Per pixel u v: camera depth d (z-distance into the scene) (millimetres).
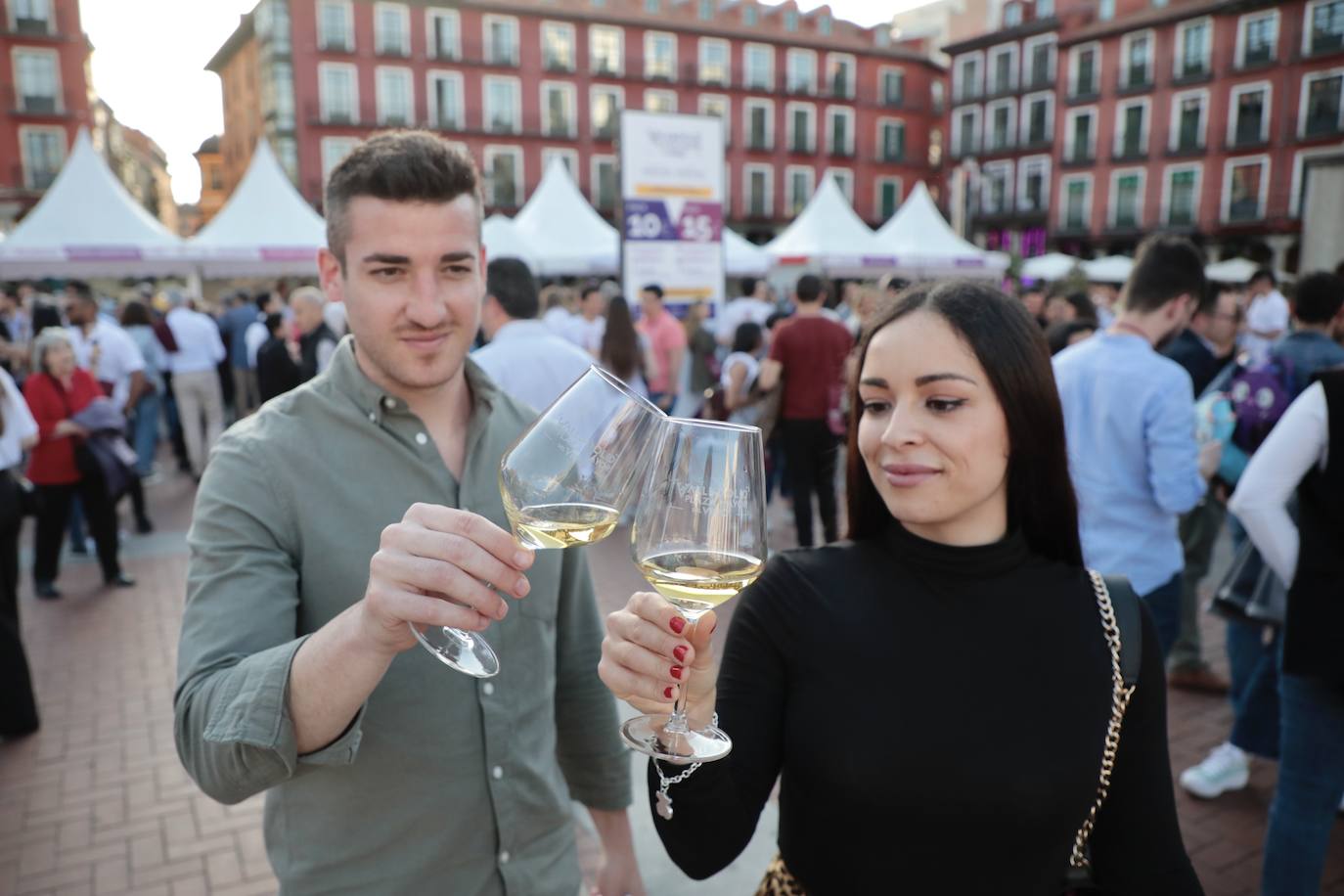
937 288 1310
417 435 1346
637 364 6250
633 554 1034
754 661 1317
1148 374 2703
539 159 41562
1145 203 37781
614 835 1618
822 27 47406
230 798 1047
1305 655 1987
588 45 41812
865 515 1416
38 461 5480
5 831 3121
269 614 1156
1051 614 1265
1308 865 2023
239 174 49000
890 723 1205
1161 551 2803
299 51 37188
